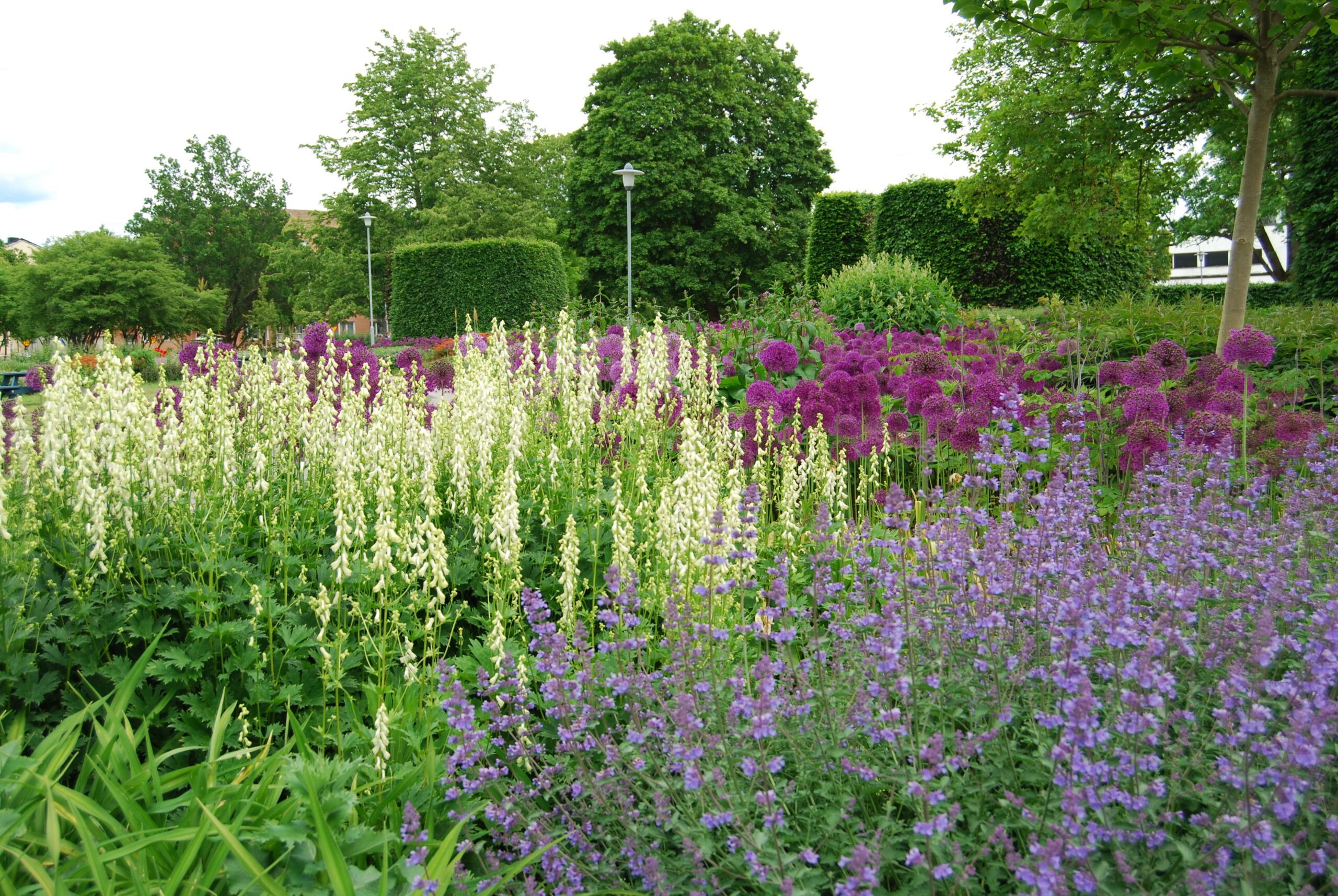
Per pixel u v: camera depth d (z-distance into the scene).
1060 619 2.56
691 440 3.65
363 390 5.10
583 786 2.67
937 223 19.38
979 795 2.47
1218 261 73.06
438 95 47.41
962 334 9.08
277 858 2.33
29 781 2.39
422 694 3.29
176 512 4.11
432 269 33.59
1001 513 4.30
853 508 6.30
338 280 45.91
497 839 2.73
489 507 4.70
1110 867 2.23
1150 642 2.48
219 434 4.54
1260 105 8.05
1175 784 2.33
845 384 6.66
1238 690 2.40
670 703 2.82
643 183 37.88
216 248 72.88
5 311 54.22
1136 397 5.83
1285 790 2.10
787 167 41.06
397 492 4.92
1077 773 2.26
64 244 52.38
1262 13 7.74
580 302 11.38
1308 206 11.88
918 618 3.11
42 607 3.52
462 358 6.45
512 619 3.83
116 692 3.03
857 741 2.81
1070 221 12.33
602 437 5.93
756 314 10.07
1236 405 5.93
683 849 2.47
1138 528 4.79
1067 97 10.81
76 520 3.81
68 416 3.92
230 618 3.80
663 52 37.56
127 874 2.32
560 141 49.53
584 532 4.62
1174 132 10.79
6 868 2.30
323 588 3.19
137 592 3.83
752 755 2.62
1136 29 7.52
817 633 3.30
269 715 3.54
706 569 3.62
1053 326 10.52
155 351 21.61
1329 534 3.70
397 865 2.34
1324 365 8.04
